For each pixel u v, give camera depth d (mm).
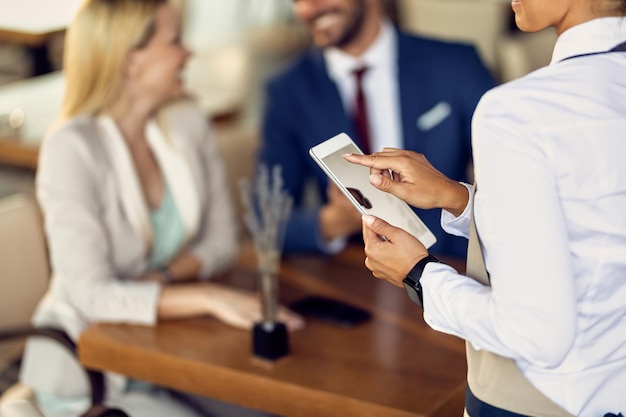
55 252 2480
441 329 1400
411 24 6469
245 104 5160
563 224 1244
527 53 4840
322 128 2986
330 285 2555
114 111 2588
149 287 2422
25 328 2484
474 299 1311
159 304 2377
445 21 6207
